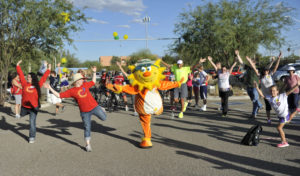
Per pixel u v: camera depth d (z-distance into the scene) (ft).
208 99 46.78
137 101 17.62
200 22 67.51
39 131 23.11
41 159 15.53
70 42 45.91
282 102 16.96
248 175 12.56
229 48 64.34
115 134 21.63
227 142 18.45
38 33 41.96
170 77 41.42
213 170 13.25
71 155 16.21
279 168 13.41
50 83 32.68
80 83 16.99
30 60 49.65
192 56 73.31
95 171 13.48
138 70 17.20
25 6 39.63
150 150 16.98
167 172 13.12
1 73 42.27
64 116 31.35
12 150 17.43
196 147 17.38
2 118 30.14
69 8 44.16
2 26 41.47
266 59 72.84
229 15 65.57
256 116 28.58
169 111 33.94
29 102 18.69
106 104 35.96
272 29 64.28
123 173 13.12
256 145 17.58
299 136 19.70
